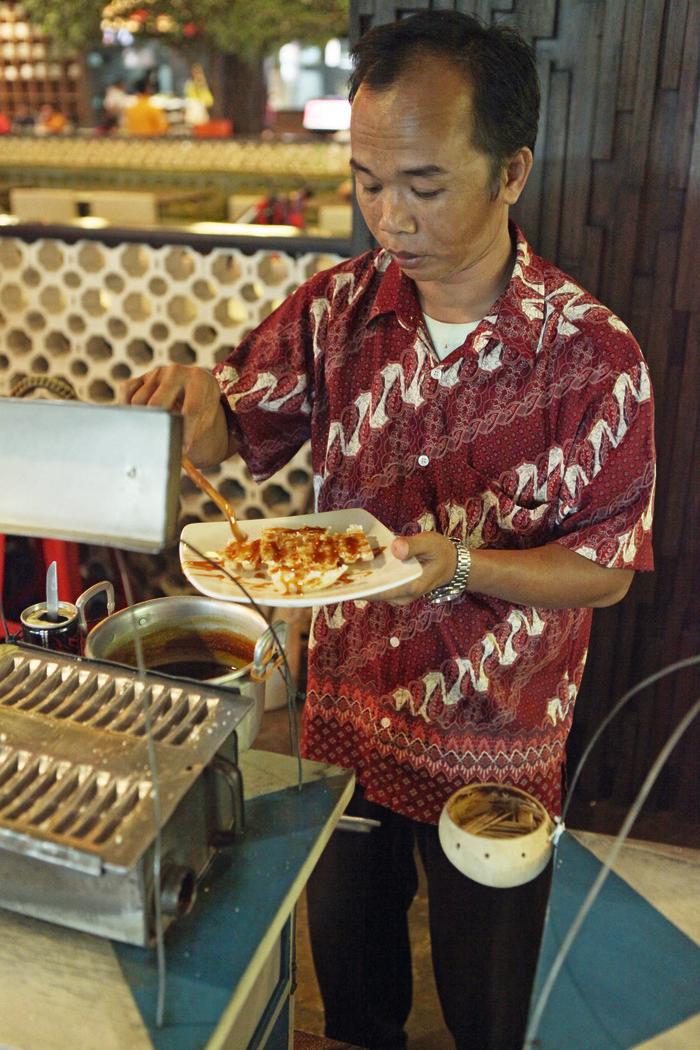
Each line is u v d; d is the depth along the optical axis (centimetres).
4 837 90
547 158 197
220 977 94
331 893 167
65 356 347
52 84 1099
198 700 107
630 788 245
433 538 125
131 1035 88
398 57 113
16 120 1028
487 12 188
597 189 197
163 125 933
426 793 154
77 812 94
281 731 282
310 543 132
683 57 184
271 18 748
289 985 127
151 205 723
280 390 150
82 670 113
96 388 346
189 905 97
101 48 1074
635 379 130
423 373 140
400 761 154
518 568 130
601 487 132
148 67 1070
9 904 99
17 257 340
